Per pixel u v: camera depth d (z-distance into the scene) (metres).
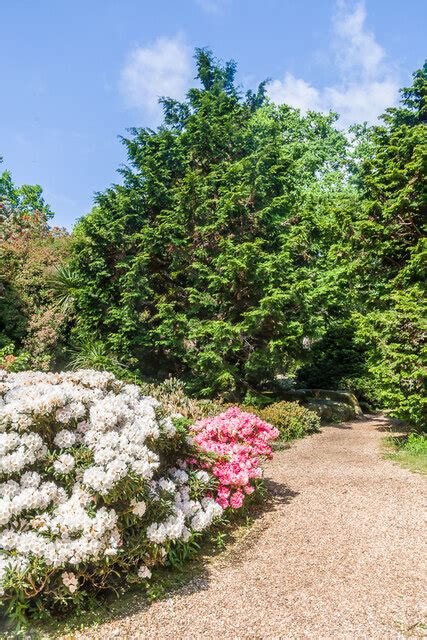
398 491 5.71
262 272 11.60
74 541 2.96
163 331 12.24
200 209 12.68
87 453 3.39
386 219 10.92
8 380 4.69
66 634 2.81
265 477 6.47
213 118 14.43
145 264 12.89
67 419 3.51
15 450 3.31
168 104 15.94
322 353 16.33
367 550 3.93
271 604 3.06
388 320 9.64
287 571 3.56
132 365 13.34
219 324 11.52
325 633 2.71
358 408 14.89
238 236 12.70
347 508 5.08
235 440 5.52
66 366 12.93
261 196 12.83
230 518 4.77
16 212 19.33
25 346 12.76
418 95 12.76
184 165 14.63
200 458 4.68
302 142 22.08
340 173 21.89
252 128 17.48
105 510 3.16
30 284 14.17
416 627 2.74
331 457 7.97
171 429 4.07
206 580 3.46
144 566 3.33
